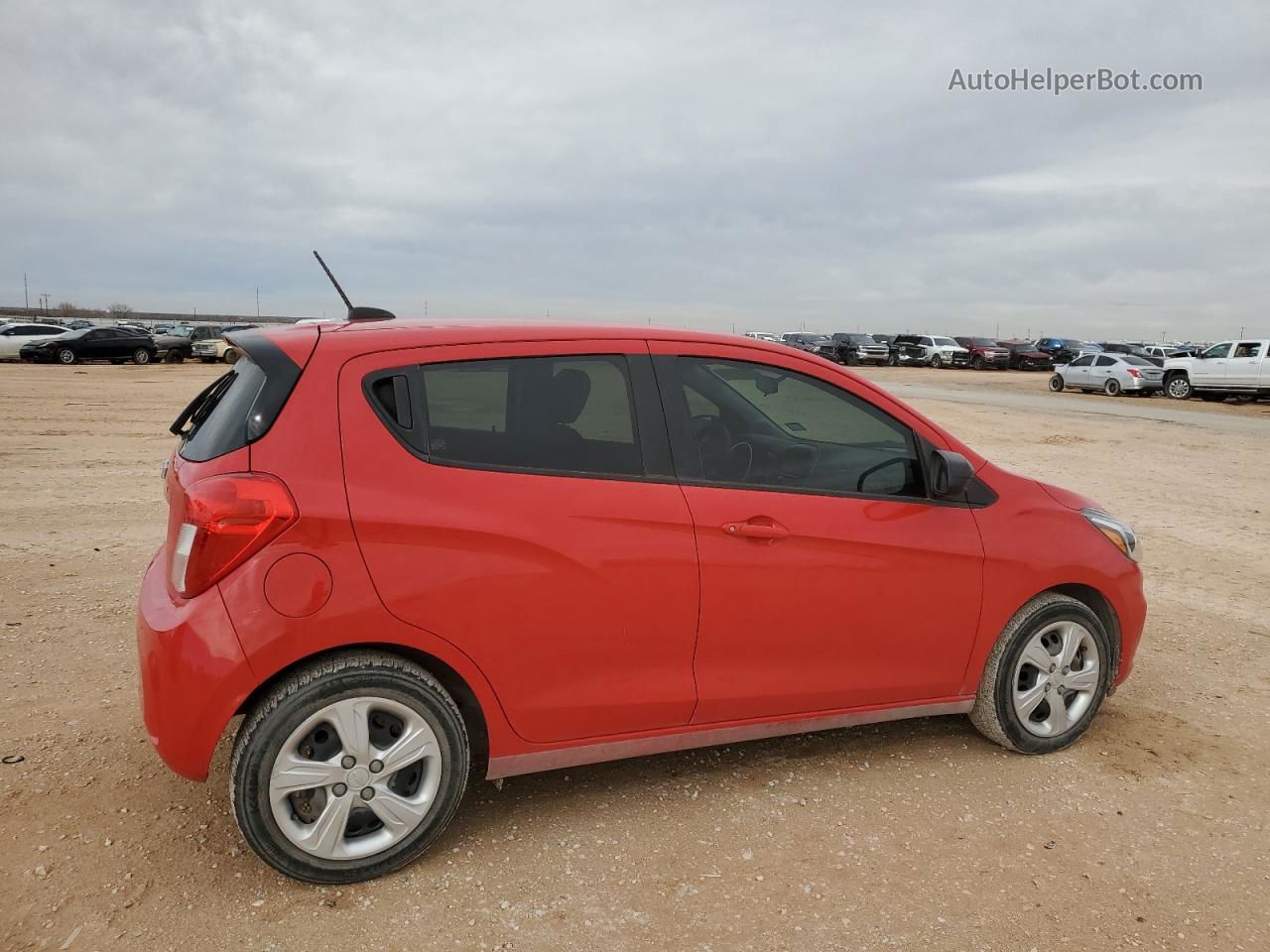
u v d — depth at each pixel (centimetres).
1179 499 1065
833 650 329
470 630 274
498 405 287
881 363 5181
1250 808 331
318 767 261
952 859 293
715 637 308
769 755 366
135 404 1858
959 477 332
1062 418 2236
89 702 393
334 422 267
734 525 305
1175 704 431
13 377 2656
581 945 246
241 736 256
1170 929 260
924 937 253
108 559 629
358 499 261
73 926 246
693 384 316
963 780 347
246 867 278
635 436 302
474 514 273
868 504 331
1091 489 1130
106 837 290
